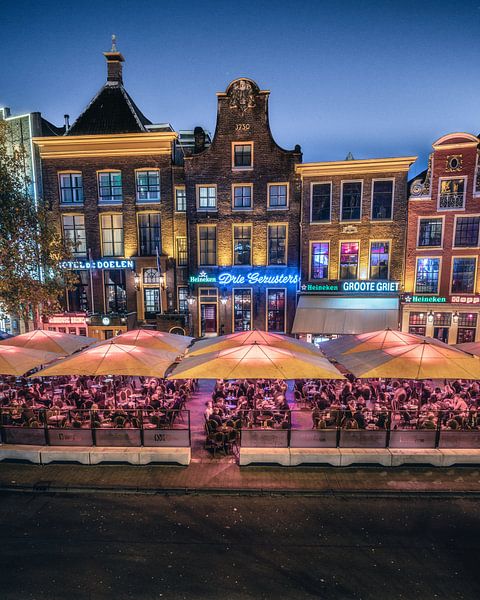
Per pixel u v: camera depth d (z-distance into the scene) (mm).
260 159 22297
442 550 7406
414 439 10539
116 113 24141
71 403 12727
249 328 23703
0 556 7219
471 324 20844
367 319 20828
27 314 20000
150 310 24438
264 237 22828
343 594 6363
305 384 14758
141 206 23391
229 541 7645
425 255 21141
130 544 7562
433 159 20453
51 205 23719
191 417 13727
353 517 8430
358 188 21562
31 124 23719
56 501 9047
